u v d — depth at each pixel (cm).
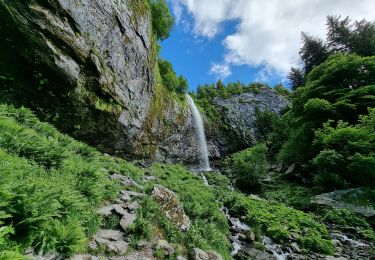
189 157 2809
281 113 3931
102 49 1289
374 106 2005
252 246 983
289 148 2317
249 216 1270
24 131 805
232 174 2548
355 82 2245
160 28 2166
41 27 1008
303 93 2367
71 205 526
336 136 1697
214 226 956
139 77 1683
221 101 4316
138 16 1628
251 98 4553
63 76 1115
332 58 2617
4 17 937
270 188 2031
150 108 1925
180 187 1330
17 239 396
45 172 665
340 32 3525
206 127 3525
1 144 659
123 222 629
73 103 1227
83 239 462
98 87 1297
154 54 2002
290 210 1434
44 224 430
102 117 1386
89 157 1091
